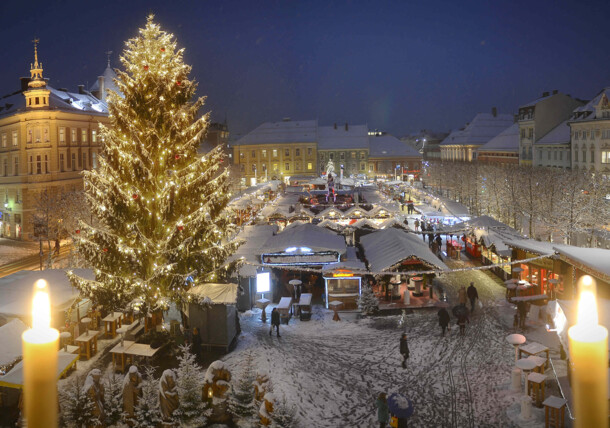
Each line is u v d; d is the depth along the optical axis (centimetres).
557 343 2484
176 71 2672
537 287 3133
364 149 13700
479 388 2094
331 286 3231
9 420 1845
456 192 8381
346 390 2108
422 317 3012
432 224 5706
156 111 2611
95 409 1708
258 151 13662
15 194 6694
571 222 4466
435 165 11169
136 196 2511
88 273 2855
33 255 5466
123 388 1788
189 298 2511
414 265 3334
